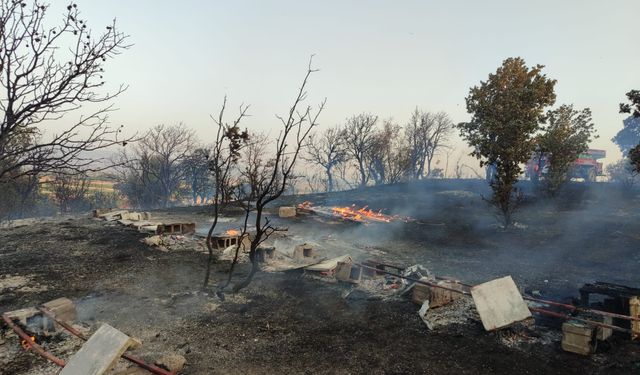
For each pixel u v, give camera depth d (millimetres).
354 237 18312
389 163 50312
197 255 14023
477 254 15180
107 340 5430
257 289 10414
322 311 8977
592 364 6582
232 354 6879
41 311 7379
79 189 33250
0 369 6023
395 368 6492
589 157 38906
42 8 4746
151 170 49656
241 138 9758
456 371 6406
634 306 7445
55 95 4652
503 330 7848
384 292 10258
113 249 14680
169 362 6094
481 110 20422
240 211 26547
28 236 17156
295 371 6355
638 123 42969
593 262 13688
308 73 8383
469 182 38531
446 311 8945
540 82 19500
